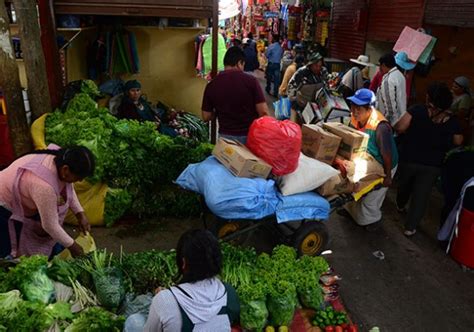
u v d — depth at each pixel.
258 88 4.39
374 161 4.33
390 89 5.45
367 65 7.79
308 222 4.09
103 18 6.41
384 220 5.43
